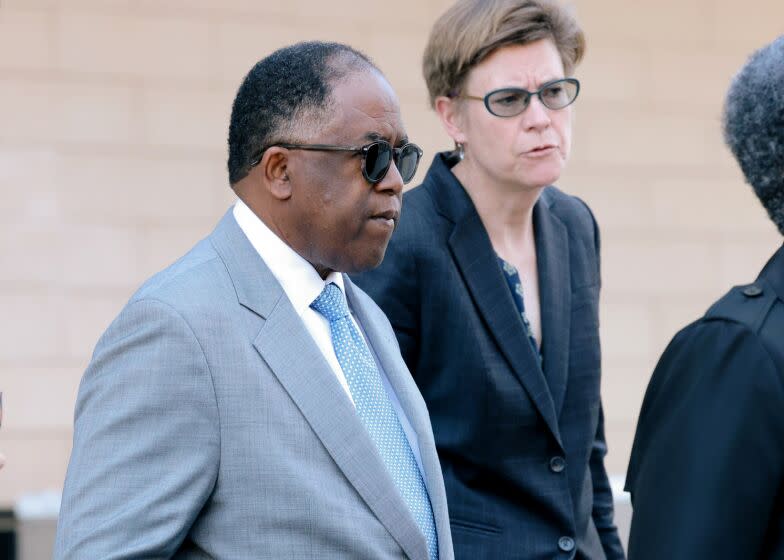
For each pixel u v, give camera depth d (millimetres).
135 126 17672
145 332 5992
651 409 6055
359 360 6723
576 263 9531
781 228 5965
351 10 18328
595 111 19359
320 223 6383
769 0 19797
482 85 8922
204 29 17875
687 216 19641
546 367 9070
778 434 5543
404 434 6805
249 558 5949
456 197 9172
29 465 17297
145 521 5750
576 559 9133
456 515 8773
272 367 6156
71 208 17484
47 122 17406
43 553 16250
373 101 6395
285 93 6387
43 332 17391
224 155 17891
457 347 8844
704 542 5469
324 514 5992
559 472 8961
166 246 17750
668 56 19547
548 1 8883
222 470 5988
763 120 5906
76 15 17500
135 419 5887
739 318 5789
